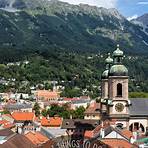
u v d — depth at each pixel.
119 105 193.88
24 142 137.12
